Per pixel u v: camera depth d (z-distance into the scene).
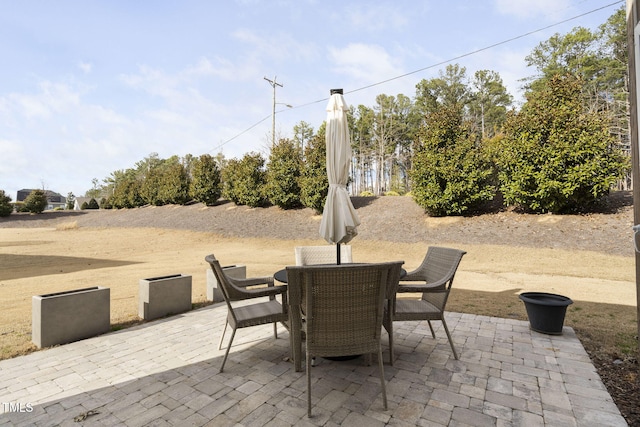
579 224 9.75
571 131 9.58
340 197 3.32
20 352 3.08
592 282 6.34
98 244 14.59
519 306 4.74
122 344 3.31
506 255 9.19
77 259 10.45
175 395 2.29
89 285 6.50
